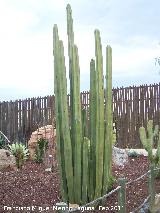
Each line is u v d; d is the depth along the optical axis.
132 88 10.58
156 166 6.46
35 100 12.53
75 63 4.70
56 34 4.67
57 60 4.68
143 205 4.89
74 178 4.77
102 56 4.72
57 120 4.79
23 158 8.03
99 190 4.77
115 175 6.44
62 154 4.85
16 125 13.18
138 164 7.82
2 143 10.77
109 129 4.83
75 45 4.71
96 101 4.74
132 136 10.54
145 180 6.05
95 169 4.79
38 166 8.11
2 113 13.73
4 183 5.93
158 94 10.09
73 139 4.80
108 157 4.85
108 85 4.79
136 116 10.48
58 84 4.72
